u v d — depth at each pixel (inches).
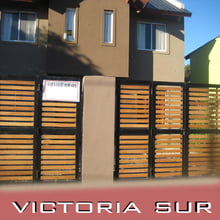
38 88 208.1
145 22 438.9
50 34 371.2
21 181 202.8
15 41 388.5
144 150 220.2
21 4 388.8
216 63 476.1
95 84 210.2
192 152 229.5
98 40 382.9
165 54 440.8
